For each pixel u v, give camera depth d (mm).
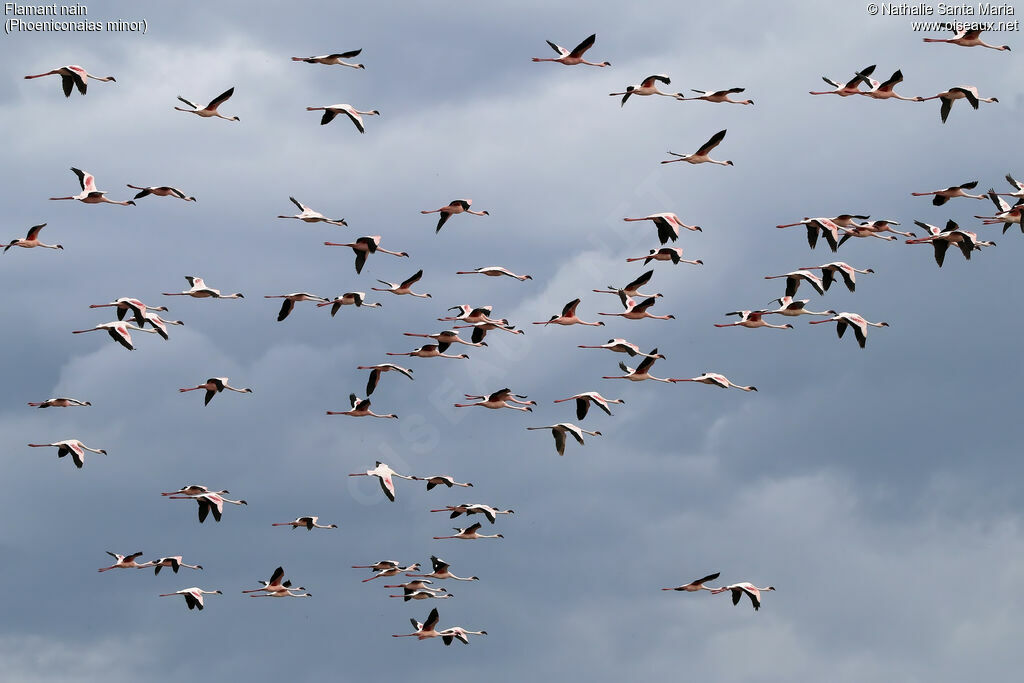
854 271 74438
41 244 75312
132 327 71062
